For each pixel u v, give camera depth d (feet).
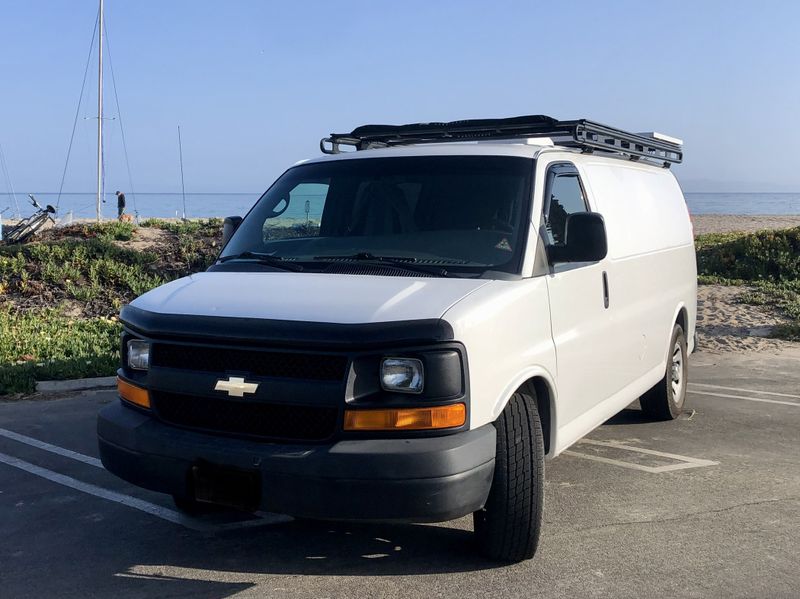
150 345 14.69
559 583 14.66
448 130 21.47
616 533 17.13
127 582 14.73
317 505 13.00
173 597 14.11
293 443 13.42
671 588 14.55
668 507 18.79
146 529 17.33
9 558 15.79
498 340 14.21
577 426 17.89
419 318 13.33
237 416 13.85
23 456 22.57
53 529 17.29
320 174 18.90
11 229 73.56
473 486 13.32
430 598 14.03
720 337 46.57
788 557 15.98
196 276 16.99
